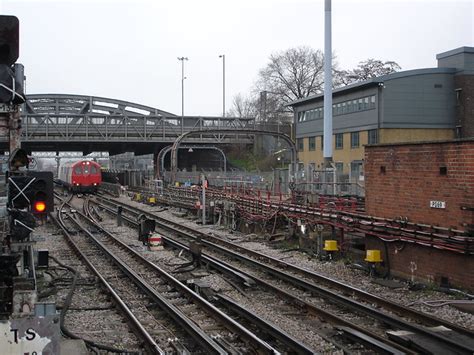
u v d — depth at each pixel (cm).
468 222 1091
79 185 5400
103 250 1803
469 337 817
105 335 923
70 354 768
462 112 4303
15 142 842
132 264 1608
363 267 1382
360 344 833
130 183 6197
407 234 1223
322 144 5209
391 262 1295
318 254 1579
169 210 3491
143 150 7044
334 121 4941
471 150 1080
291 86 7588
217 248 1802
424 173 1213
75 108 8275
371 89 4388
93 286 1312
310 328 927
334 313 1022
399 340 820
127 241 2139
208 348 812
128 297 1191
